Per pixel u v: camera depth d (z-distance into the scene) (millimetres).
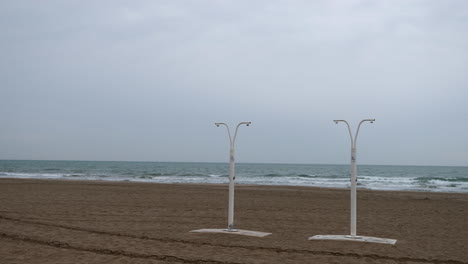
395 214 19297
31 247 10445
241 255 9672
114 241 11266
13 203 20531
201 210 19234
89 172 75688
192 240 11422
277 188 35375
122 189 30594
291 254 9836
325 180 57000
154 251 10008
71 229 13266
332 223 15906
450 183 52531
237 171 97562
